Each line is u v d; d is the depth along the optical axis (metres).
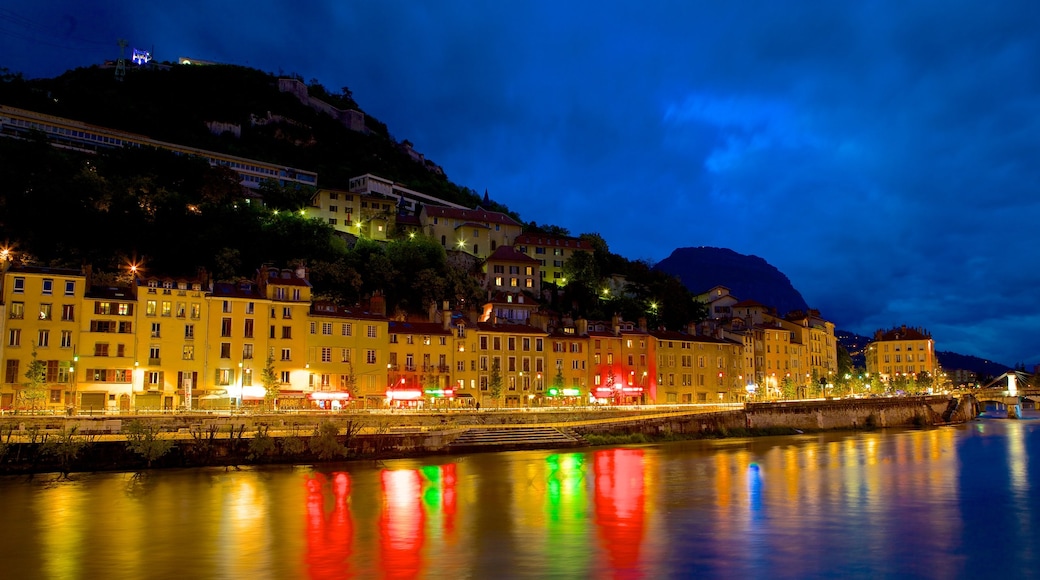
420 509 52.75
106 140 184.25
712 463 79.50
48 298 88.19
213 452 72.06
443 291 140.00
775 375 170.50
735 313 191.75
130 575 36.41
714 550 41.38
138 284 93.94
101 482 62.44
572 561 38.91
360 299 130.75
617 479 67.38
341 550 41.12
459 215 191.38
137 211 128.12
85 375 88.81
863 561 39.34
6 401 84.62
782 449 94.94
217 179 159.62
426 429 86.50
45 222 120.75
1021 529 46.91
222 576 36.19
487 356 119.44
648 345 136.50
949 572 37.56
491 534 45.12
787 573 36.97
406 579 35.62
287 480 65.00
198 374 95.06
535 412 99.06
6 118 169.62
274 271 106.25
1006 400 180.75
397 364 110.56
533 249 190.50
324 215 181.00
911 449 95.25
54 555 40.00
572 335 129.00
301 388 101.06
